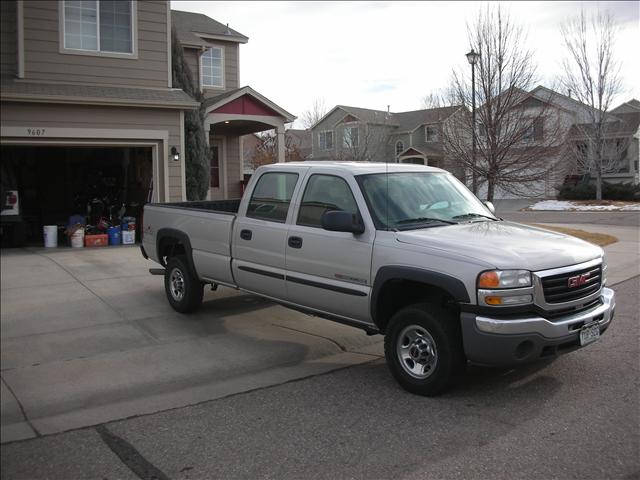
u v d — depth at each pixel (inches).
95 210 577.6
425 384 181.3
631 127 1331.2
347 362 224.2
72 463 143.6
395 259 185.9
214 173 782.5
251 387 196.2
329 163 231.6
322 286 209.8
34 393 187.0
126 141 489.1
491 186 678.5
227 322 272.8
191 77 604.7
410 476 135.5
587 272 184.4
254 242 238.2
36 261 403.2
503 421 164.2
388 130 1705.2
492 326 165.5
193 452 149.4
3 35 449.4
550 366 209.6
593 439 152.1
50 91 444.5
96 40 478.0
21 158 582.6
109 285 335.3
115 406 179.3
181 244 292.7
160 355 225.8
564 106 1116.5
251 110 643.5
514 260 169.9
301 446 152.0
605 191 1244.5
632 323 269.6
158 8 505.7
